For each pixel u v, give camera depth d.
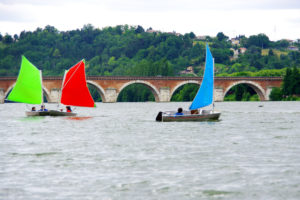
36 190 40.78
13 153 58.69
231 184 42.28
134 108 198.88
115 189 40.97
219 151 59.59
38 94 121.12
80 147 63.81
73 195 39.31
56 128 91.50
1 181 43.69
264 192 39.78
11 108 197.50
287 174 45.50
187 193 39.78
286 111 160.00
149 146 64.50
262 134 78.88
